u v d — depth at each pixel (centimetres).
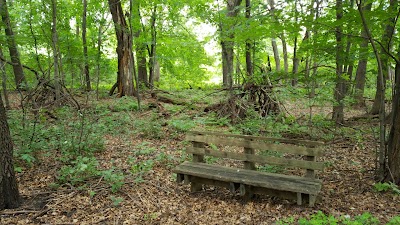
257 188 468
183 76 2172
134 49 1878
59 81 888
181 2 1517
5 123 446
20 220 421
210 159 664
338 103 794
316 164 446
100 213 447
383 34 545
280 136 804
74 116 911
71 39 1502
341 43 631
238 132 839
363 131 841
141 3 1630
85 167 510
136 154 718
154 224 420
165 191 528
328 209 438
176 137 871
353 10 490
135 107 1284
